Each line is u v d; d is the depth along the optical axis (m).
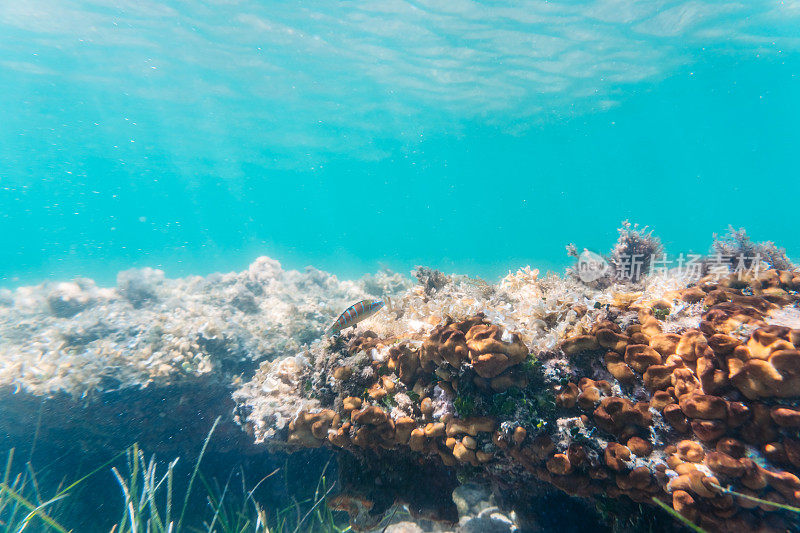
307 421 3.26
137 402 5.60
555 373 2.65
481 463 2.76
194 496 5.67
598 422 2.36
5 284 33.88
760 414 1.96
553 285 4.88
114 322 7.30
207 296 9.48
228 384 6.17
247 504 5.37
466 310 3.07
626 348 2.56
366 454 3.25
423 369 3.02
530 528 3.04
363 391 3.24
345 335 3.78
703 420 2.07
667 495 2.10
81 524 5.48
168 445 5.85
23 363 5.89
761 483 1.84
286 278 13.02
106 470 5.85
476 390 2.77
